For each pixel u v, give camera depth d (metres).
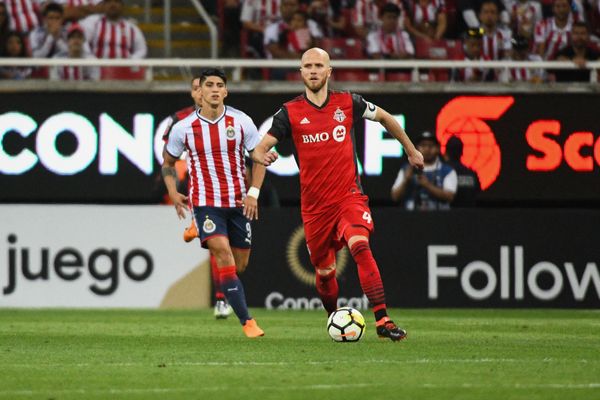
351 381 24.20
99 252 56.06
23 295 55.81
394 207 59.66
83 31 62.69
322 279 35.38
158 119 58.03
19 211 55.84
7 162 57.62
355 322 33.56
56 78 60.34
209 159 36.19
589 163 59.12
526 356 29.94
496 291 57.16
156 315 50.50
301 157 33.66
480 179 58.75
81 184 57.88
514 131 58.88
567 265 57.41
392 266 56.94
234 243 37.34
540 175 59.00
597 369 26.66
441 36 64.44
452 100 58.78
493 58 63.91
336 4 64.94
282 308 56.41
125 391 22.86
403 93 58.62
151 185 58.00
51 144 57.72
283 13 64.56
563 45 64.44
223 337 36.62
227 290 35.84
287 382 24.08
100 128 57.84
